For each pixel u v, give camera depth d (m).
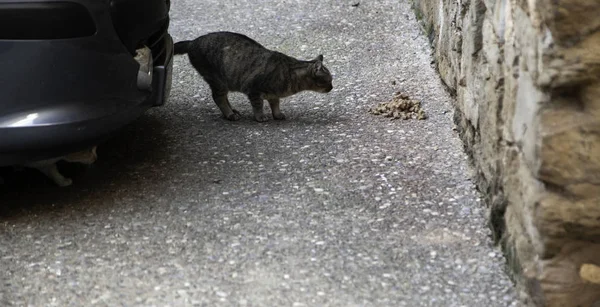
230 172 4.75
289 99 6.11
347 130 5.39
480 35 4.28
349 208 4.23
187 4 8.41
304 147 5.12
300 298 3.37
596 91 2.79
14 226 4.11
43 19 3.84
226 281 3.53
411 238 3.89
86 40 3.99
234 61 5.61
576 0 2.68
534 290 3.09
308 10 8.01
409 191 4.41
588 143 2.79
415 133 5.25
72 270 3.67
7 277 3.62
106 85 4.12
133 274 3.61
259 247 3.83
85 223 4.13
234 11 8.14
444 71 5.87
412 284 3.47
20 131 3.90
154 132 5.46
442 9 5.94
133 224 4.11
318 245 3.84
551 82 2.80
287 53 6.99
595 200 2.84
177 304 3.35
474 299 3.35
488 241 3.83
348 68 6.58
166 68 4.79
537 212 2.95
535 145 2.91
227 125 5.61
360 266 3.63
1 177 4.65
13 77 3.87
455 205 4.22
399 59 6.67
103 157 5.00
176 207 4.29
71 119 3.97
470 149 4.67
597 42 2.74
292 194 4.43
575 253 2.96
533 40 2.98
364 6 7.98
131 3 4.25
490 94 3.88
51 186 4.59
